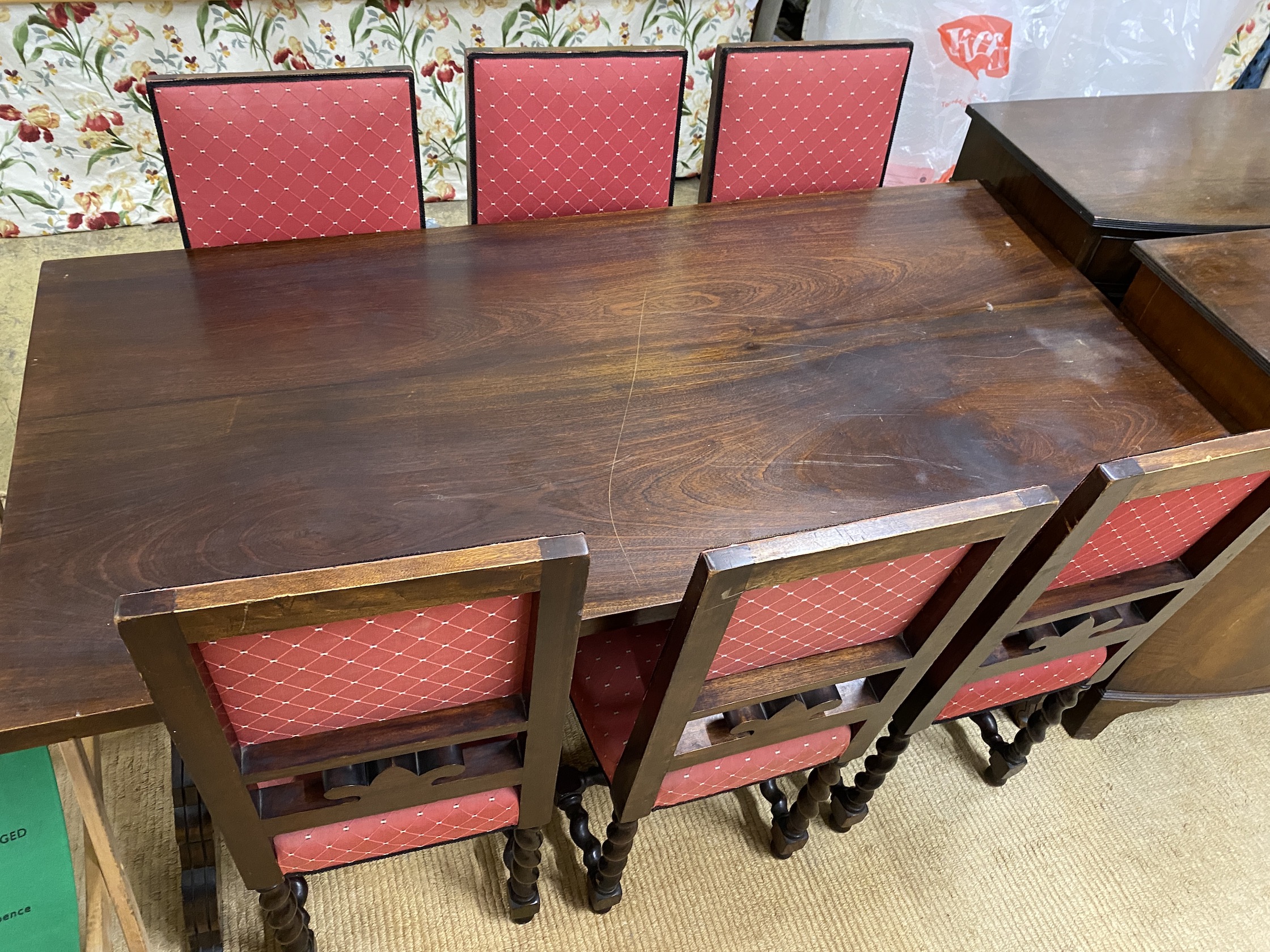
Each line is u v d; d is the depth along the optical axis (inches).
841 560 30.8
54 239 94.7
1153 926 57.9
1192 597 51.3
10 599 34.9
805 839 56.1
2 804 37.4
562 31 99.0
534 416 45.8
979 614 41.9
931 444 46.9
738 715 40.3
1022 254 61.7
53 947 41.3
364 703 33.5
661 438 45.4
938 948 55.7
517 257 56.1
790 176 68.7
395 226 60.4
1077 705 65.3
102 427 42.1
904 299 56.6
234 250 53.6
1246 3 95.0
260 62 91.8
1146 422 49.9
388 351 48.3
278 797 36.6
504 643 32.6
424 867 55.2
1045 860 60.2
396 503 40.5
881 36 95.4
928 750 65.1
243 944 51.2
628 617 37.7
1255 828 63.2
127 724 33.0
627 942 53.8
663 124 62.7
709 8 102.3
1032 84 100.0
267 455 41.9
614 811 46.8
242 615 25.6
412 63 96.5
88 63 86.0
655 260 57.4
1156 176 62.6
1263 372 48.6
